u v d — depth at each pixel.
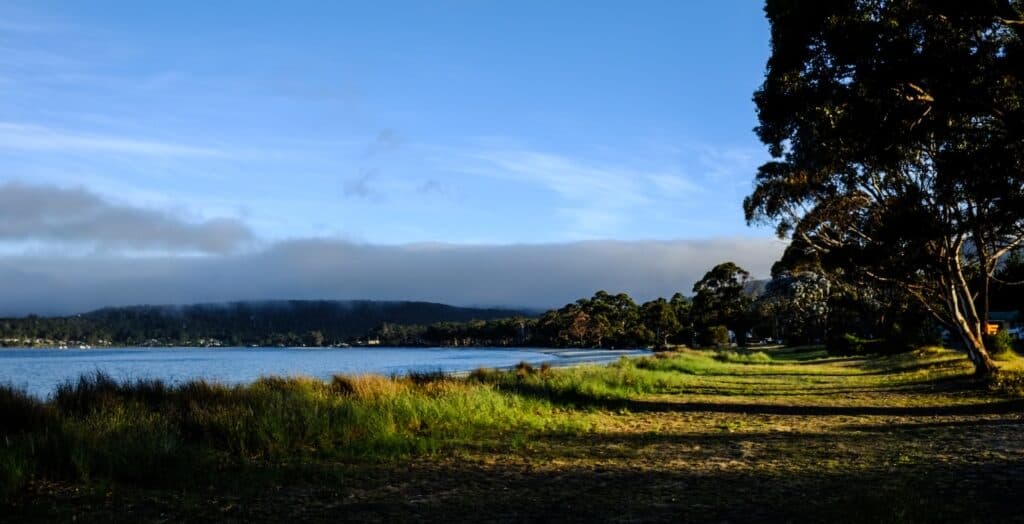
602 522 6.45
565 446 11.23
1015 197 13.42
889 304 43.00
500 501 7.41
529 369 28.34
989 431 11.71
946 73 12.05
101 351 165.50
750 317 98.62
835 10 12.23
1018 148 12.95
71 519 6.69
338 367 56.44
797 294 86.56
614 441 11.74
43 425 10.70
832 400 19.12
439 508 7.12
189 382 15.08
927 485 7.49
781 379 28.89
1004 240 22.98
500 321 186.00
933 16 11.81
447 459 10.06
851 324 80.75
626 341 136.50
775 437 11.96
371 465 9.58
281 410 11.60
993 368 21.94
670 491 7.74
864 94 12.95
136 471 8.44
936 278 25.45
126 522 6.61
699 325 102.44
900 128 13.51
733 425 13.88
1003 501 6.65
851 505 6.54
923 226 17.83
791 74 13.35
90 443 9.17
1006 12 11.30
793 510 6.57
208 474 8.75
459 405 14.07
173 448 9.37
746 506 6.87
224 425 10.91
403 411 13.16
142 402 13.02
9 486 7.65
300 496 7.71
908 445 10.51
